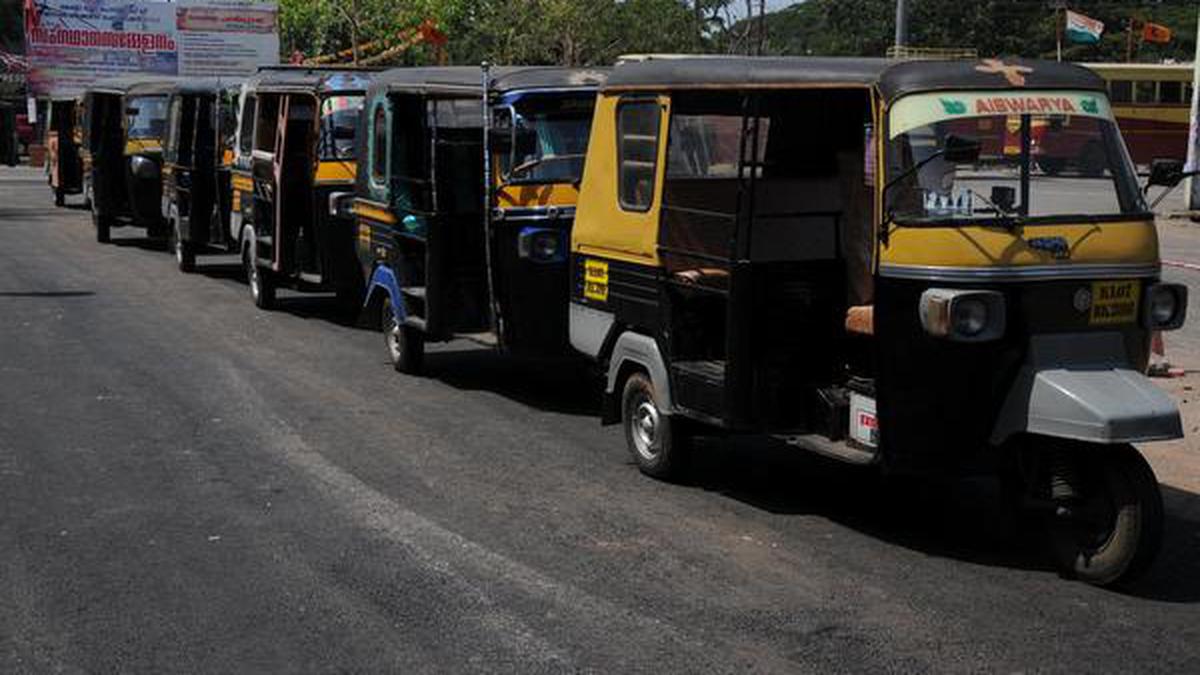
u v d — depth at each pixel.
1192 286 16.70
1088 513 6.41
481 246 11.19
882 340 6.67
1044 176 6.64
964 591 6.30
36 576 6.41
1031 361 6.37
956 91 6.68
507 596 6.17
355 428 9.69
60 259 20.56
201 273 19.36
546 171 10.38
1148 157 45.88
